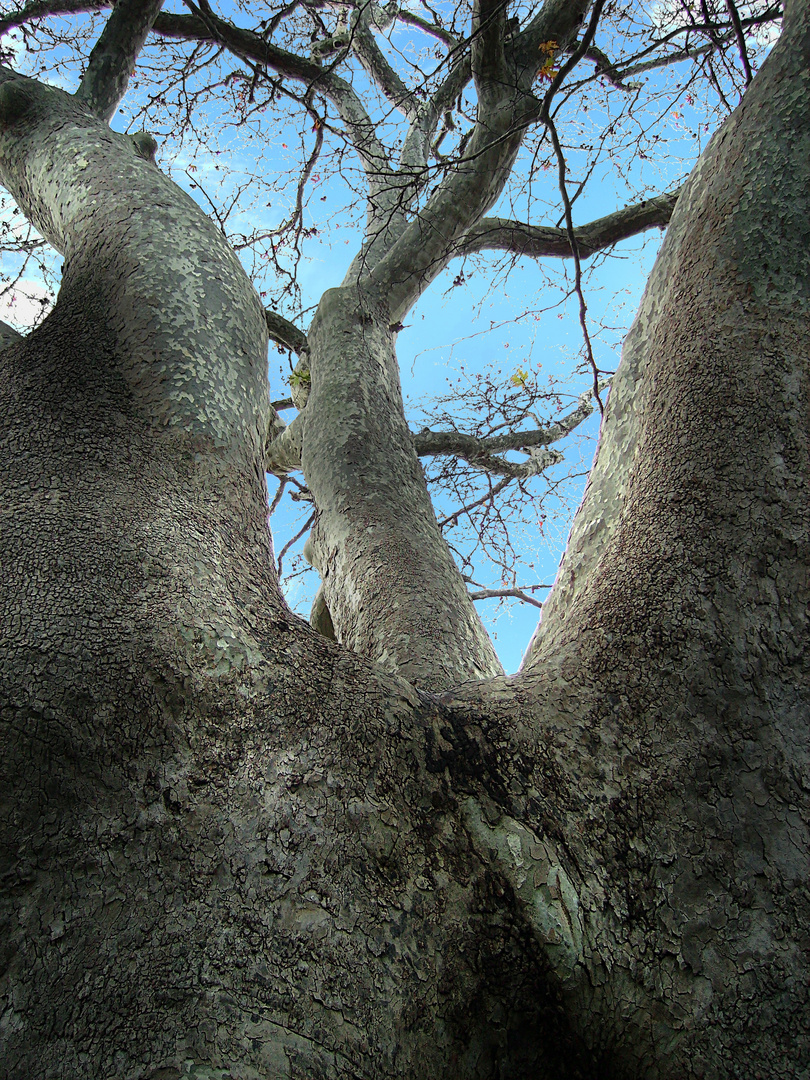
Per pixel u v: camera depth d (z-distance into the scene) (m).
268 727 1.18
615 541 1.55
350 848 1.10
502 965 1.11
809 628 1.27
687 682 1.27
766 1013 1.04
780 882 1.11
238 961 0.98
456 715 1.34
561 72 2.19
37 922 0.96
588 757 1.27
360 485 2.87
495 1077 1.08
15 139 2.32
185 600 1.26
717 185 1.73
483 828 1.18
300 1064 0.94
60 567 1.24
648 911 1.13
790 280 1.54
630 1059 1.10
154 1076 0.89
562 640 1.50
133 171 2.08
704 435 1.46
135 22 3.64
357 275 4.60
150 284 1.77
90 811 1.04
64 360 1.65
